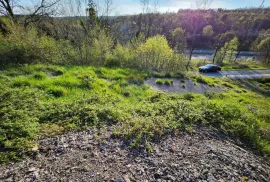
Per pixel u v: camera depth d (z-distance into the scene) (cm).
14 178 222
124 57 1278
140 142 331
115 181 230
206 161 289
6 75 655
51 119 392
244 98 1059
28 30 1048
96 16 1538
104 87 696
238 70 3064
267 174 291
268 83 2361
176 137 371
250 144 422
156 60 1446
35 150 284
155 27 3366
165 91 881
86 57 1133
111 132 361
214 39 5650
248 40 5384
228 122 479
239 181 253
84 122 395
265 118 634
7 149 279
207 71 2628
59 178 228
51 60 993
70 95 554
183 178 245
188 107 526
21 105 409
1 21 1222
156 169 261
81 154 284
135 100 618
